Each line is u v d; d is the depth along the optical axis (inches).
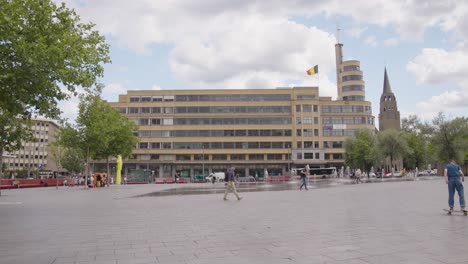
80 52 687.7
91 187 1734.7
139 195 1021.8
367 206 588.1
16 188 1642.5
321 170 3474.4
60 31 689.6
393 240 297.7
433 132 2805.1
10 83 579.5
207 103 3833.7
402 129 3614.7
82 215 522.3
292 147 3784.5
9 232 373.1
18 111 649.0
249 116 3818.9
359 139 3026.6
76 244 305.3
